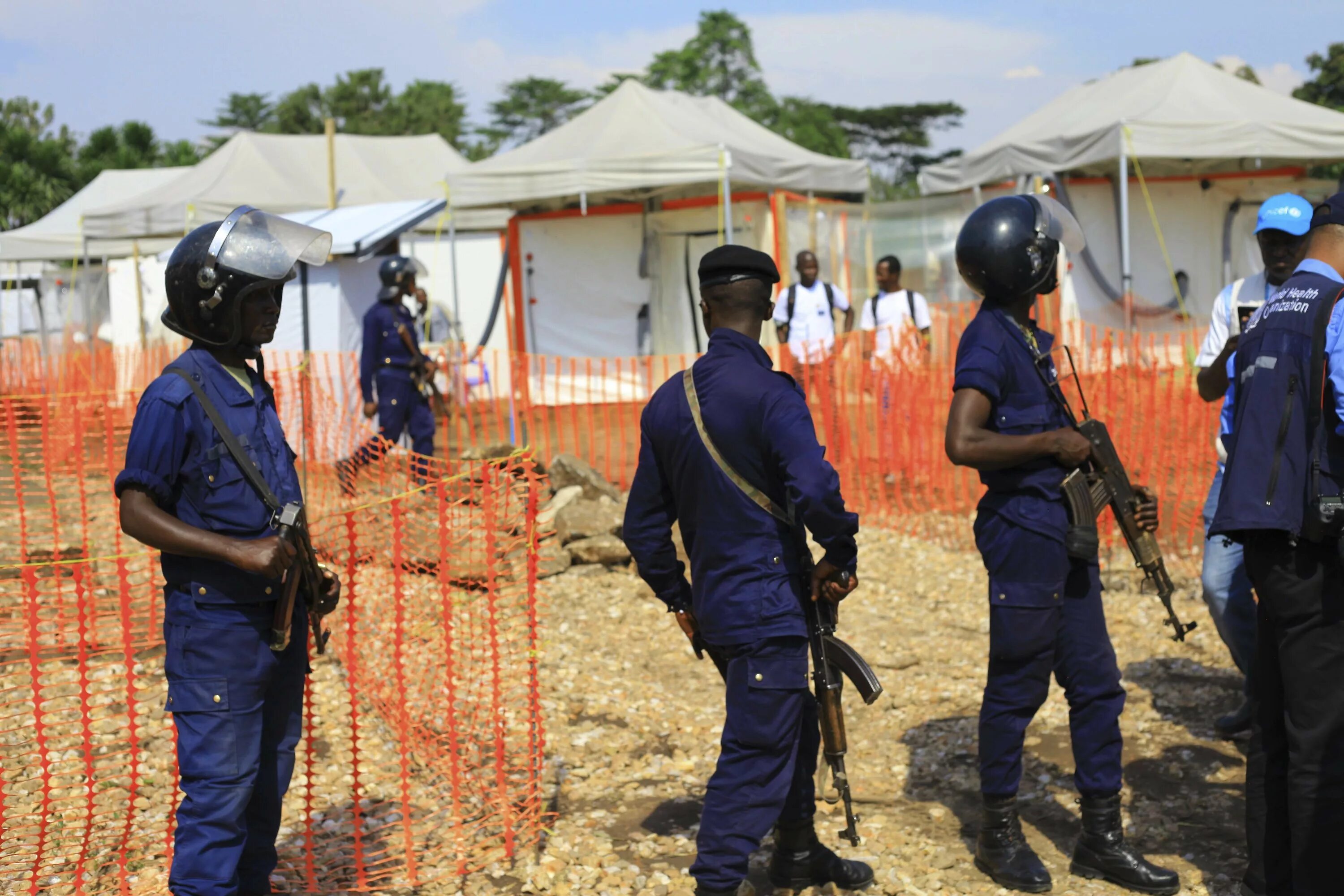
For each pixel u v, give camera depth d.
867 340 10.07
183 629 2.95
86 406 11.27
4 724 4.74
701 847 3.22
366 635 5.69
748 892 3.23
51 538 7.90
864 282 16.34
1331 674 3.17
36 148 40.06
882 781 4.53
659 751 4.79
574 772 4.53
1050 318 15.07
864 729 5.10
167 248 21.52
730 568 3.19
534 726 4.27
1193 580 6.76
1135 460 8.27
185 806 2.93
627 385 15.57
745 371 3.20
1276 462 3.21
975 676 5.60
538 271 15.84
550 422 13.93
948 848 3.90
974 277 3.69
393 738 4.74
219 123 90.69
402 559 5.48
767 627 3.16
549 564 7.07
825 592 3.23
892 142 79.69
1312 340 3.22
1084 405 3.79
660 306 15.70
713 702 5.39
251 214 3.03
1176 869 3.71
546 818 4.11
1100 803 3.64
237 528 2.98
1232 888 3.57
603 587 6.95
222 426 2.96
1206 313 16.59
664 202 15.55
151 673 5.39
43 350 21.97
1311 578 3.18
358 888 3.59
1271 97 15.30
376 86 82.25
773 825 3.57
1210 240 16.58
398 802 4.22
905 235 16.64
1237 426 3.36
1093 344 10.56
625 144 14.16
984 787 3.69
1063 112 16.36
